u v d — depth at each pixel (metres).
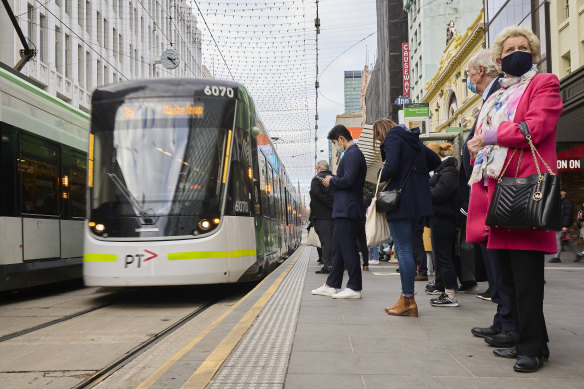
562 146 21.00
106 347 4.84
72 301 8.54
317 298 6.69
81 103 33.84
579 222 19.06
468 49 31.41
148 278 7.48
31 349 4.82
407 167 5.26
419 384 3.06
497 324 4.28
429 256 10.82
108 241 7.65
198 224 7.71
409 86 50.00
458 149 10.18
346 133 6.59
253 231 8.84
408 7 49.88
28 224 8.74
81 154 11.15
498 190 3.34
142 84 8.38
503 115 3.58
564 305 6.01
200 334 4.52
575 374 3.23
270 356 3.73
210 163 8.05
